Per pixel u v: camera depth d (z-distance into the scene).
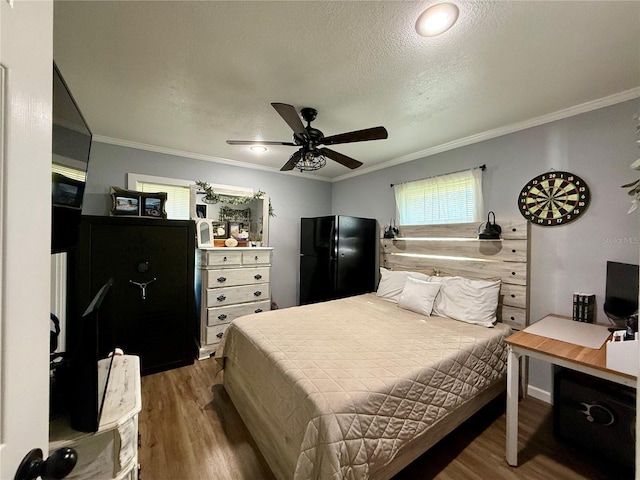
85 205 2.91
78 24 1.37
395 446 1.32
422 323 2.35
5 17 0.46
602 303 2.04
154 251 2.72
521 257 2.41
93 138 2.93
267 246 4.01
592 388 1.70
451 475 1.56
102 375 1.17
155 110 2.32
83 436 0.83
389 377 1.45
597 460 1.67
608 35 1.41
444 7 1.26
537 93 1.99
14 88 0.48
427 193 3.28
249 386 1.92
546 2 1.22
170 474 1.56
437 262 3.07
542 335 1.77
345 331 2.11
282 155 3.57
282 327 2.17
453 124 2.53
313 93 2.02
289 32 1.43
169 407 2.19
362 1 1.23
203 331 3.13
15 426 0.48
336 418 1.18
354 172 4.35
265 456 1.64
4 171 0.46
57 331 1.12
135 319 2.64
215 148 3.30
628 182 1.95
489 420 2.07
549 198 2.30
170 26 1.39
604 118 2.05
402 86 1.92
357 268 3.76
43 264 0.55
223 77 1.84
